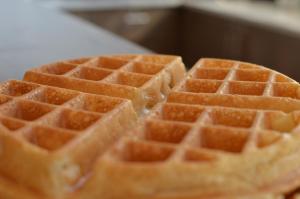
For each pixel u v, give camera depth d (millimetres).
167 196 224
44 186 228
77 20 580
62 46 449
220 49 814
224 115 264
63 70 320
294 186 234
